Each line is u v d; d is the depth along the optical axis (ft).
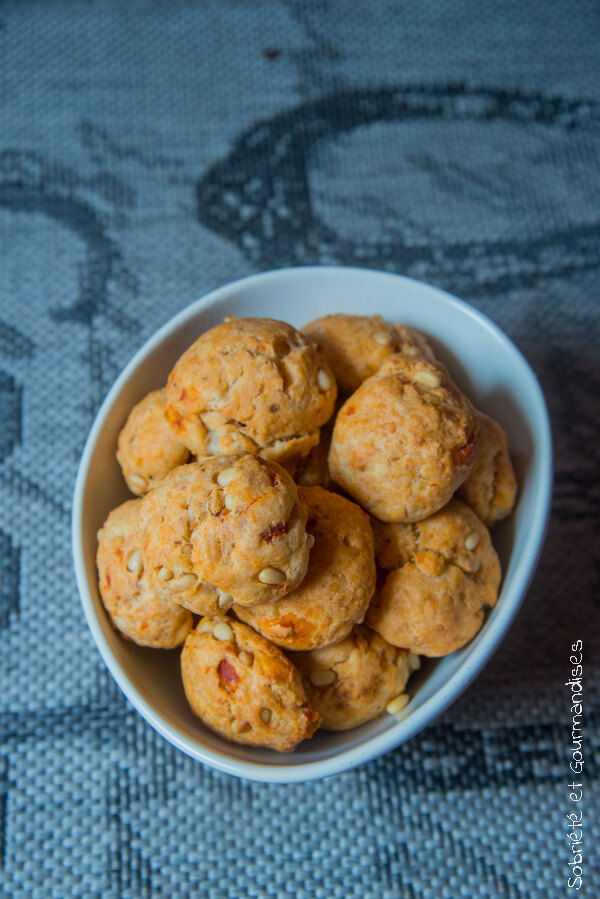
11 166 1.83
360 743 1.33
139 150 1.85
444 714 1.57
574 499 1.67
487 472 1.40
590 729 1.57
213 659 1.30
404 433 1.30
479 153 1.87
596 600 1.63
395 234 1.81
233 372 1.32
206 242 1.80
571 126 1.89
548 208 1.83
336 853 1.51
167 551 1.24
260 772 1.28
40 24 1.91
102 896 1.49
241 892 1.49
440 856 1.51
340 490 1.39
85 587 1.34
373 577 1.31
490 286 1.78
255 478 1.24
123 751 1.55
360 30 1.94
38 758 1.54
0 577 1.62
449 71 1.92
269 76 1.90
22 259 1.78
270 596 1.25
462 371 1.49
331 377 1.36
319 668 1.33
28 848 1.51
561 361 1.75
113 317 1.76
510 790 1.54
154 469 1.38
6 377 1.72
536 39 1.93
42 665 1.58
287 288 1.48
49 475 1.67
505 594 1.33
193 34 1.93
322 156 1.86
